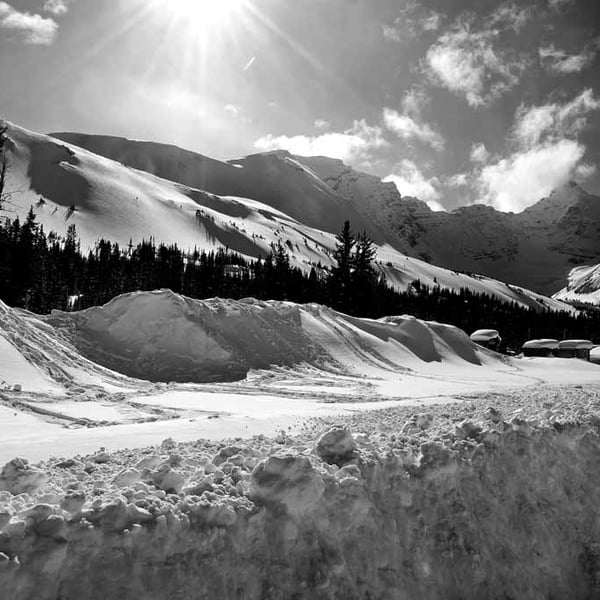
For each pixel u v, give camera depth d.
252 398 19.52
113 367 25.14
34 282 52.84
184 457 6.83
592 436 8.19
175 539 4.36
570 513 7.09
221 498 4.92
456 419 9.41
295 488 5.04
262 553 4.71
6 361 17.36
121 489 5.04
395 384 28.06
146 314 28.33
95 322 28.14
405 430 8.44
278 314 34.62
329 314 39.56
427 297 106.81
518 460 7.16
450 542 5.82
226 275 100.69
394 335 41.75
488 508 6.41
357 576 5.00
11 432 10.51
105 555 4.08
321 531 5.07
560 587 6.21
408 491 5.95
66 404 14.90
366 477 5.73
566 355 75.31
